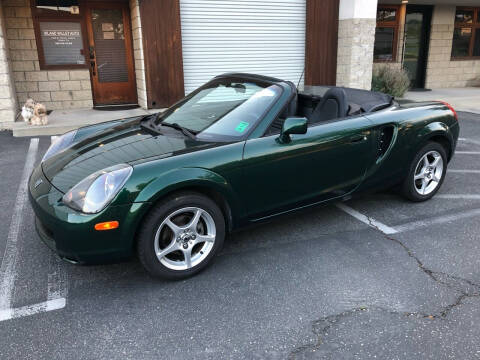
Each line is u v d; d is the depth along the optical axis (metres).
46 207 2.48
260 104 3.10
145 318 2.36
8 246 3.19
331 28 9.86
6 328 2.27
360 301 2.50
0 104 7.32
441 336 2.20
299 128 2.83
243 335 2.21
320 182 3.20
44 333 2.23
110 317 2.37
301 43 9.77
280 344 2.14
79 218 2.35
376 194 4.29
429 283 2.69
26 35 8.35
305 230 3.46
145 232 2.50
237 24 9.01
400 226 3.52
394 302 2.49
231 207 2.81
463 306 2.45
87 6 8.65
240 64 9.30
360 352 2.08
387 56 12.75
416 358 2.04
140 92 9.02
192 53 8.82
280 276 2.78
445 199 4.14
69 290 2.64
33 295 2.58
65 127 7.08
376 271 2.83
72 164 2.81
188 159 2.62
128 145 2.94
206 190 2.76
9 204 4.01
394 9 12.38
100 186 2.40
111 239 2.42
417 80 13.73
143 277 2.79
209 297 2.56
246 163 2.79
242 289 2.64
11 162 5.44
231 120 3.09
